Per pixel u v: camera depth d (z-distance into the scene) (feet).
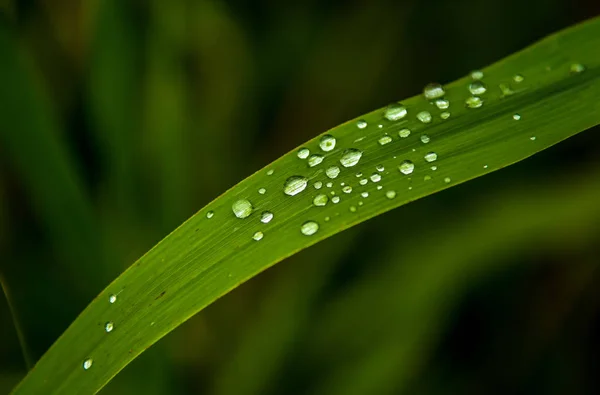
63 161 0.76
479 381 0.81
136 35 0.79
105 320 0.64
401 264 0.79
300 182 0.65
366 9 0.88
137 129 0.80
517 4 0.87
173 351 0.81
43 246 0.78
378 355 0.78
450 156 0.65
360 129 0.66
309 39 0.89
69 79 0.84
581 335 0.83
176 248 0.64
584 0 0.86
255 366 0.79
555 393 0.81
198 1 0.82
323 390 0.79
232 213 0.65
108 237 0.79
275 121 0.91
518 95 0.66
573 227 0.77
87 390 0.64
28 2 0.81
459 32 0.89
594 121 0.66
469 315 0.84
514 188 0.80
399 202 0.65
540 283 0.83
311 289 0.81
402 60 0.90
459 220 0.79
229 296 0.84
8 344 0.75
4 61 0.73
